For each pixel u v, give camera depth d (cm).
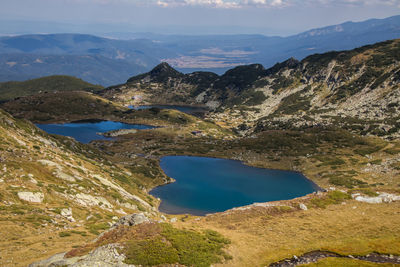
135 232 4159
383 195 7031
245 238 4888
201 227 5394
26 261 3781
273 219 6025
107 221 7112
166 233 4228
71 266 3177
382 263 3891
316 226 5434
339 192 7425
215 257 3931
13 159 8412
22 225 5284
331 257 4134
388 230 4959
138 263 3434
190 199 14588
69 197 7762
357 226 5272
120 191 10662
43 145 11794
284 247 4534
